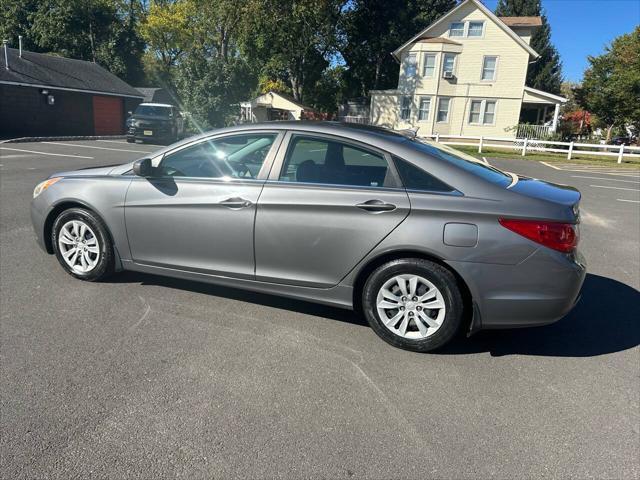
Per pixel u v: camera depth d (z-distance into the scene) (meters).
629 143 34.91
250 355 3.23
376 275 3.35
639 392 2.95
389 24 40.81
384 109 32.75
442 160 3.35
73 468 2.17
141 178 4.03
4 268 4.64
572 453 2.38
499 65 29.44
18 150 15.95
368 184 3.39
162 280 4.51
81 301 3.97
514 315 3.14
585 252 6.21
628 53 27.59
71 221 4.29
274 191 3.55
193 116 30.33
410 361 3.24
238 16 33.38
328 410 2.66
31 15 39.19
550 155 23.39
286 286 3.65
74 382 2.82
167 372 2.97
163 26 43.00
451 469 2.25
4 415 2.51
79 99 26.39
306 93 44.03
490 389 2.94
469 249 3.11
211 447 2.34
